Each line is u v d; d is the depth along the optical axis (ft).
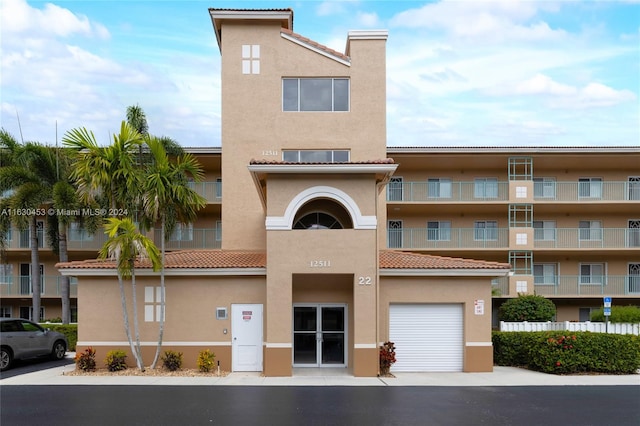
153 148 64.18
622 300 114.21
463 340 65.41
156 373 61.31
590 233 116.16
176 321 64.85
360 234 61.21
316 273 60.90
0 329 69.56
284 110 81.87
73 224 108.47
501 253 113.60
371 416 41.19
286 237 61.11
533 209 114.93
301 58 82.33
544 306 99.14
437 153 108.58
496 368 68.69
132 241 60.13
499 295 104.83
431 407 44.50
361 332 60.59
